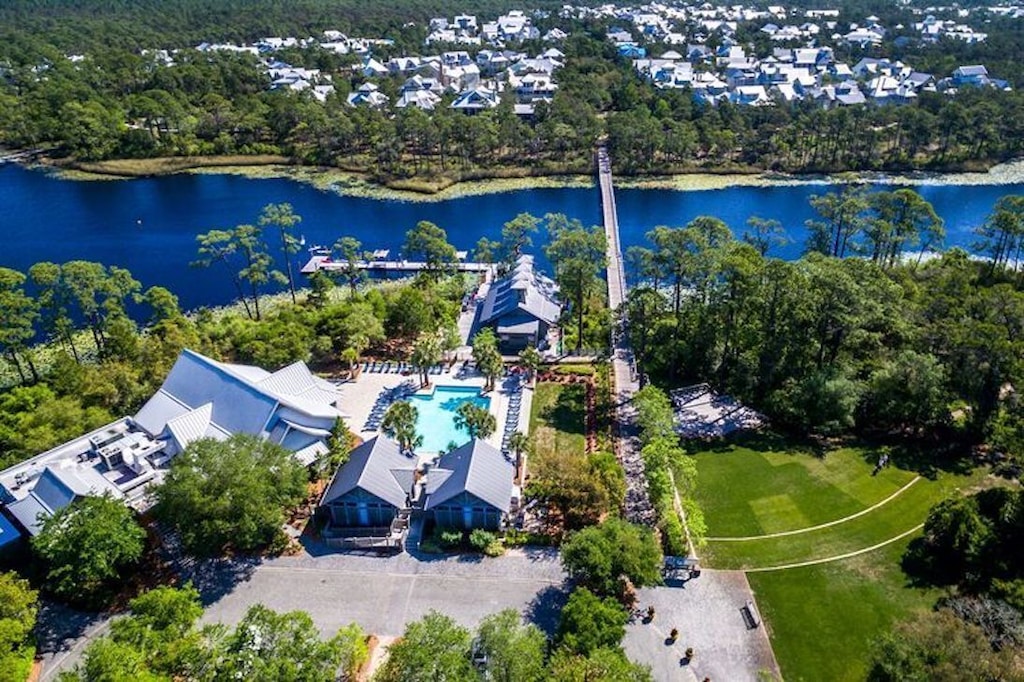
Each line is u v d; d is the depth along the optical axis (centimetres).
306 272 13812
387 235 15600
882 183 18262
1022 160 19462
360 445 7825
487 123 19625
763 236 14512
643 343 9831
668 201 17400
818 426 8531
